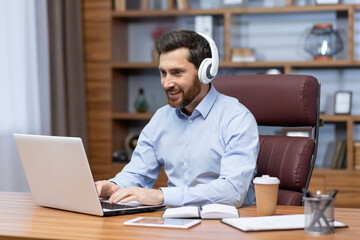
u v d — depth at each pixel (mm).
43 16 4363
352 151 4566
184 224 1562
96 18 4852
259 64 4672
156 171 2357
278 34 4980
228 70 4914
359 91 4895
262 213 1719
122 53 5105
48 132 4422
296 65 4629
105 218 1696
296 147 2283
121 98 5086
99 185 2014
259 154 2402
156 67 4840
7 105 3941
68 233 1491
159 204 1861
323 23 4852
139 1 4996
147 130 2348
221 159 2064
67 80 4621
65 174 1759
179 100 2068
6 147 3951
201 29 4859
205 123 2188
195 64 2047
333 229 1479
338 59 4816
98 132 4891
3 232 1516
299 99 2350
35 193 1907
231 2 4824
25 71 4145
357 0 4863
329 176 4531
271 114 2438
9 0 3975
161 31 5121
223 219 1616
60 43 4473
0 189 3914
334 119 4605
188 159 2205
